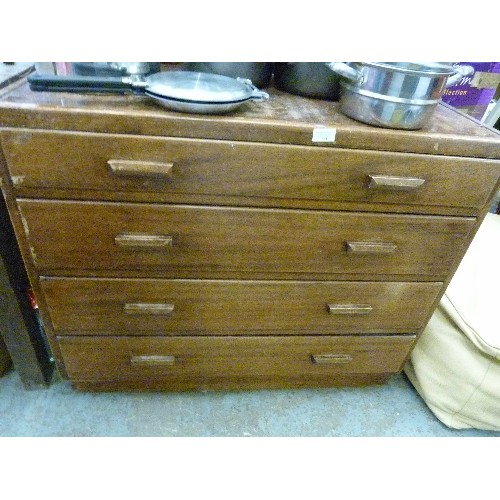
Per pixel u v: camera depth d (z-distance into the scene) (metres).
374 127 0.63
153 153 0.60
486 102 1.14
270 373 0.99
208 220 0.68
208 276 0.77
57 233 0.67
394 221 0.73
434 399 1.03
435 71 0.61
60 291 0.76
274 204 0.68
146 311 0.79
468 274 1.02
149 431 0.95
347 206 0.70
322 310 0.86
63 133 0.57
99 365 0.91
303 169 0.64
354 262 0.78
